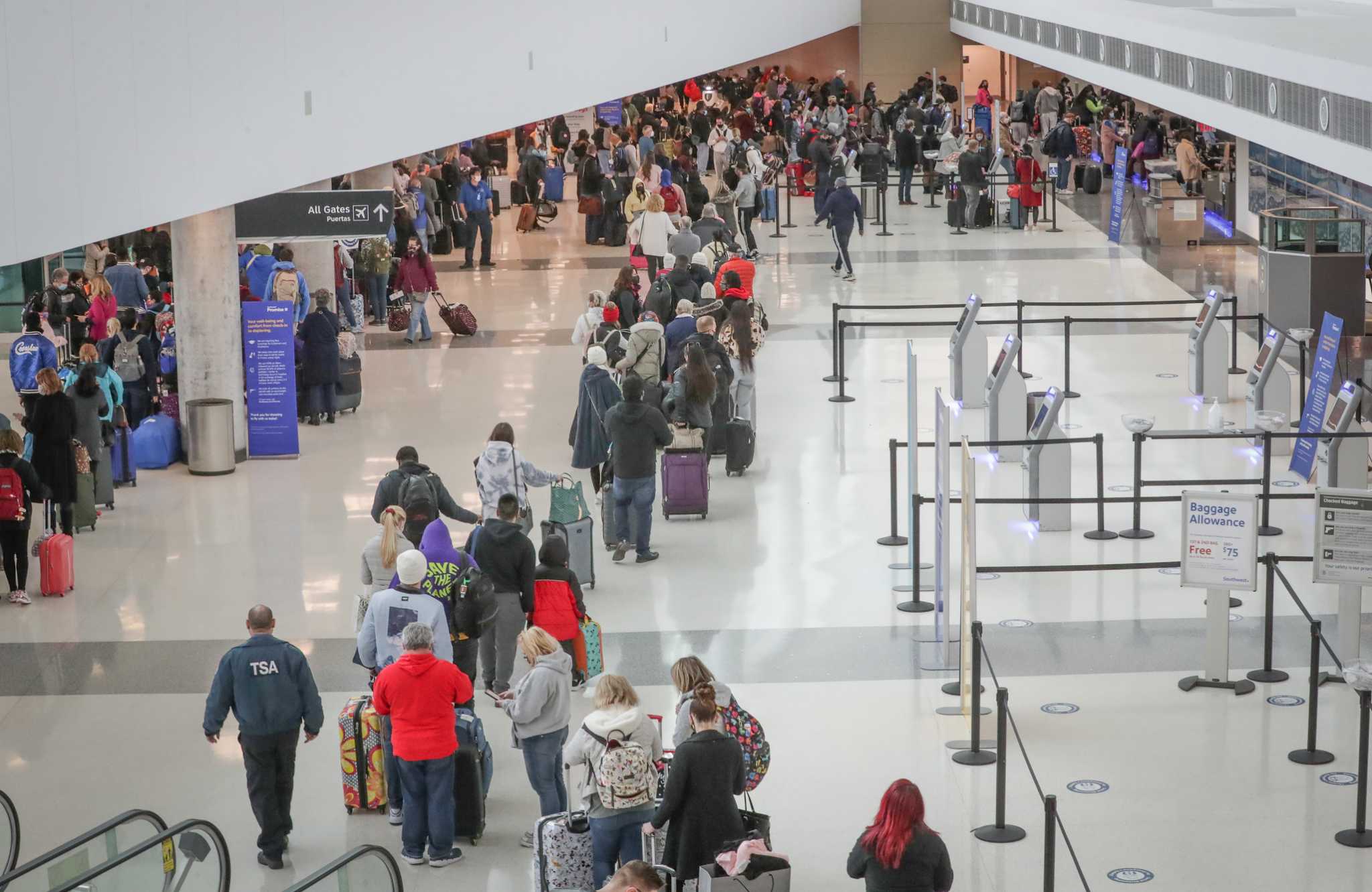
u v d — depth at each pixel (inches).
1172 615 506.6
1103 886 347.9
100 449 629.0
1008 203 1363.2
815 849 369.7
